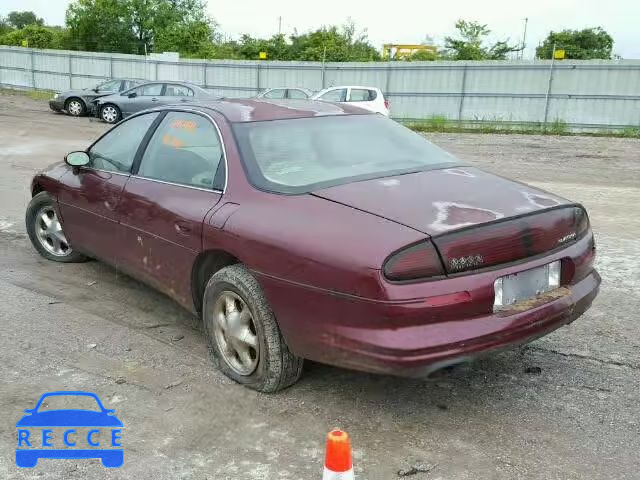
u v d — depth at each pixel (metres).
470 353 2.86
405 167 3.74
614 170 13.23
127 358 3.92
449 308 2.83
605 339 4.25
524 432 3.14
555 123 23.09
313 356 3.13
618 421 3.24
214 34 51.09
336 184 3.42
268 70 28.30
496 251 2.99
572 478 2.78
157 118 4.50
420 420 3.25
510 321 2.97
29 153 13.55
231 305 3.56
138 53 47.59
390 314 2.79
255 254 3.26
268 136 3.83
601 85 22.52
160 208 3.99
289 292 3.13
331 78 27.06
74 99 23.31
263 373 3.42
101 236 4.75
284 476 2.80
